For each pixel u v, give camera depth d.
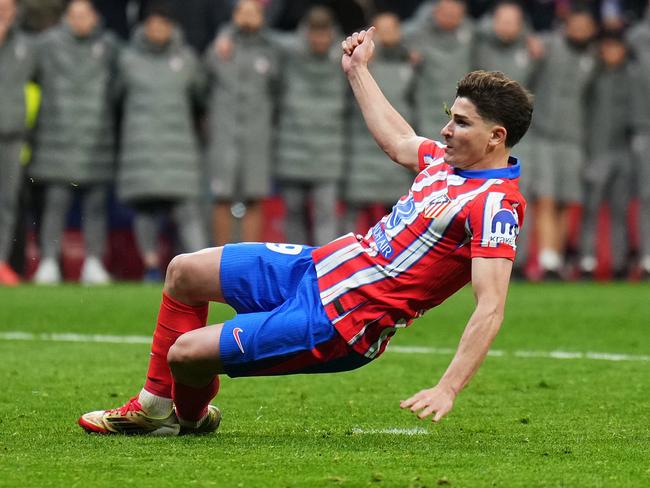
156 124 43.94
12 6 43.38
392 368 26.55
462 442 18.27
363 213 46.91
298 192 45.31
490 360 27.75
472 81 17.12
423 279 17.22
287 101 45.03
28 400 21.94
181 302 18.03
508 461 16.66
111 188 49.03
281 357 17.30
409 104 45.09
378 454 17.05
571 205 47.81
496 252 16.69
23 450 17.27
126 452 17.11
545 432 19.34
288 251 17.81
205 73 44.78
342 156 45.44
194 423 18.61
